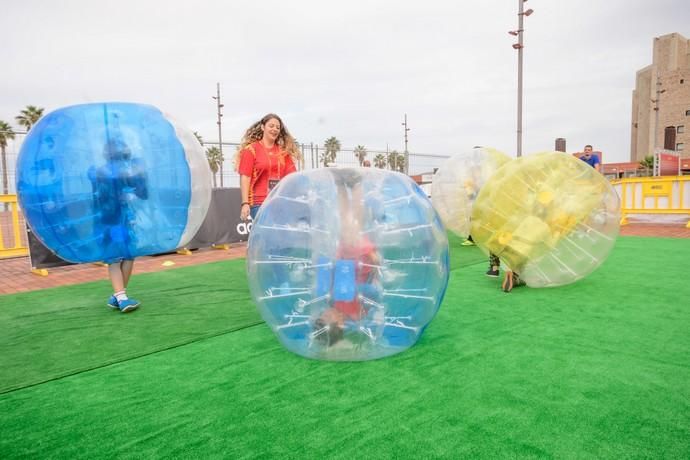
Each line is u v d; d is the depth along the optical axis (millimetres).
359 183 2299
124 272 3729
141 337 2859
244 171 3895
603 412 1707
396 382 2025
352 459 1445
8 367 2377
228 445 1555
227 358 2418
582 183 3652
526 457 1430
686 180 9414
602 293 3717
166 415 1789
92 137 3137
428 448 1494
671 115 50469
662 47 52812
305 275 2244
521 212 3652
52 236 3146
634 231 8609
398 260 2230
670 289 3799
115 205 3154
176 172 3432
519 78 13844
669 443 1492
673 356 2281
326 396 1904
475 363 2229
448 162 7172
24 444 1601
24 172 3125
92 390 2061
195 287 4492
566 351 2381
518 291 3896
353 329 2229
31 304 3994
